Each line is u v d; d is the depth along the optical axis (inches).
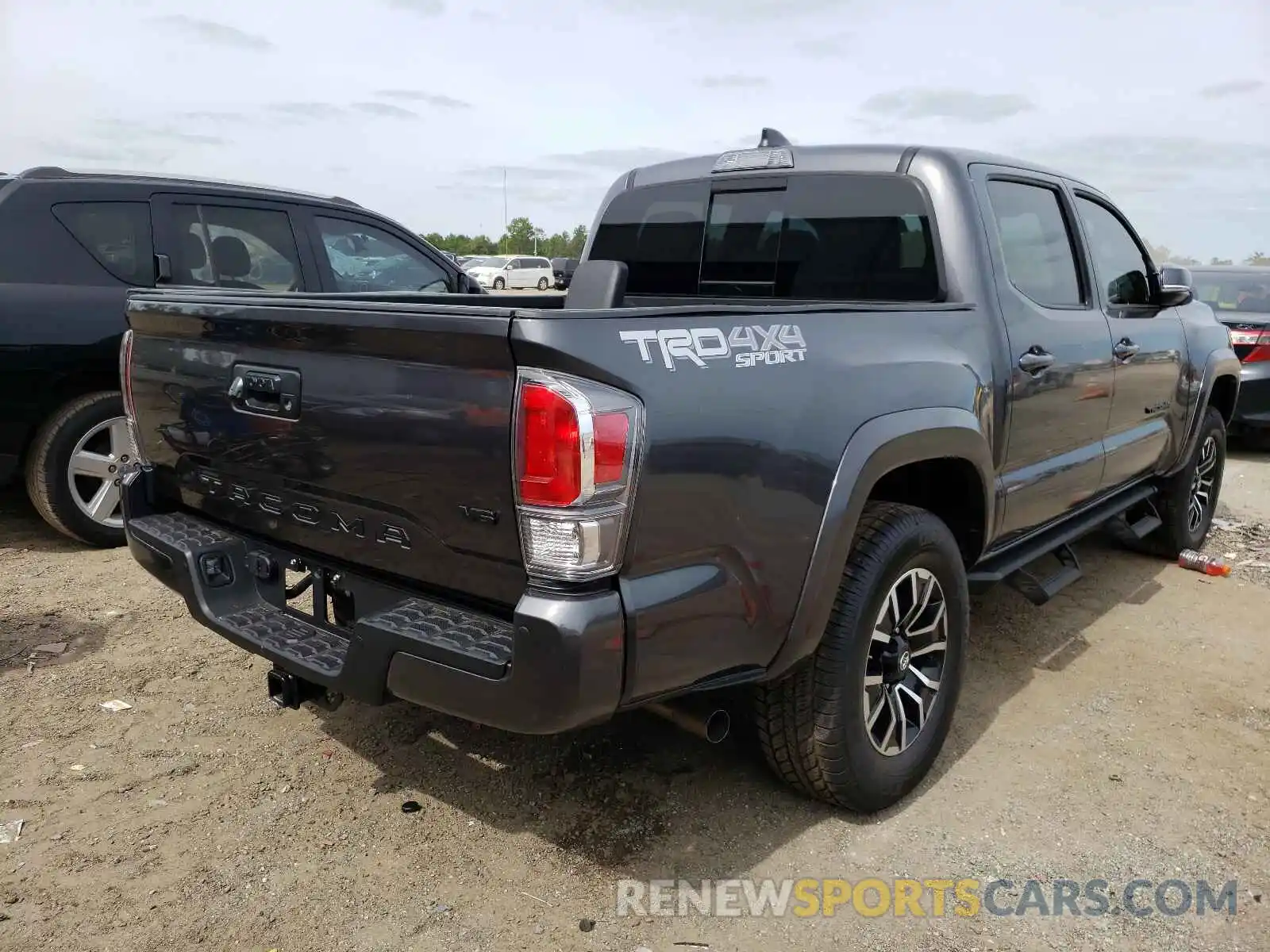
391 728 132.4
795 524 95.3
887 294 136.8
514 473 80.3
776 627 96.0
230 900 97.7
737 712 109.5
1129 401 169.9
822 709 104.8
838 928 95.8
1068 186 160.2
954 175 132.0
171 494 122.7
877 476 103.3
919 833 112.0
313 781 119.2
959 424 115.4
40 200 191.6
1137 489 197.3
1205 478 224.2
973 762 128.3
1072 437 151.9
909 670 117.0
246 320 100.8
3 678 143.9
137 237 202.2
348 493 95.4
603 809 114.4
